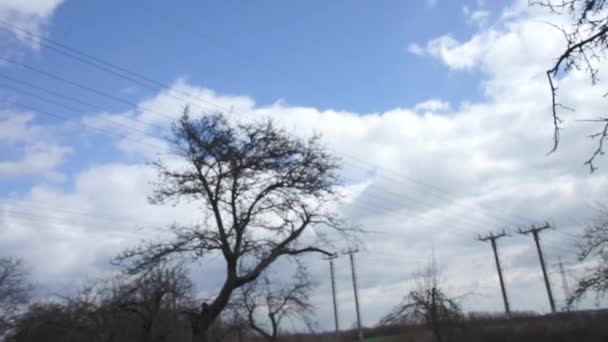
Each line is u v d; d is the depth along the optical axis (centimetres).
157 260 2348
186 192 2366
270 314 4144
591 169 691
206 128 2364
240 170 2317
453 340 3825
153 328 2806
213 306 2294
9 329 3020
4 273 4906
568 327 4894
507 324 5241
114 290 2947
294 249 2420
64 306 2909
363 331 7125
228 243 2314
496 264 7244
